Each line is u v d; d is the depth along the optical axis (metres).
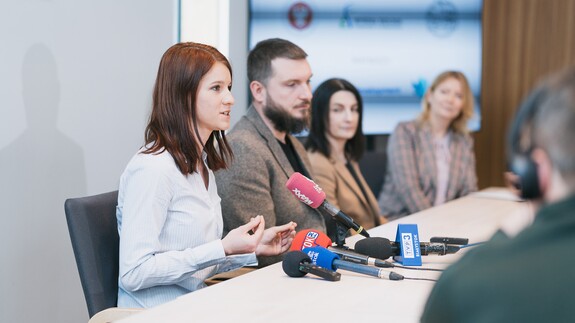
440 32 4.51
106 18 2.98
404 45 4.49
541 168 0.90
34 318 2.71
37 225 2.69
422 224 2.72
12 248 2.59
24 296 2.66
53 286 2.79
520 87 4.99
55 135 2.75
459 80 4.13
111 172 3.06
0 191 2.53
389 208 4.10
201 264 1.95
